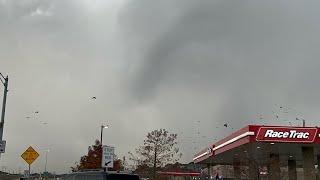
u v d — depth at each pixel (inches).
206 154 2546.8
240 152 2126.0
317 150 1979.6
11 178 3341.5
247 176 2461.9
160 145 2272.4
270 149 1952.5
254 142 1647.4
